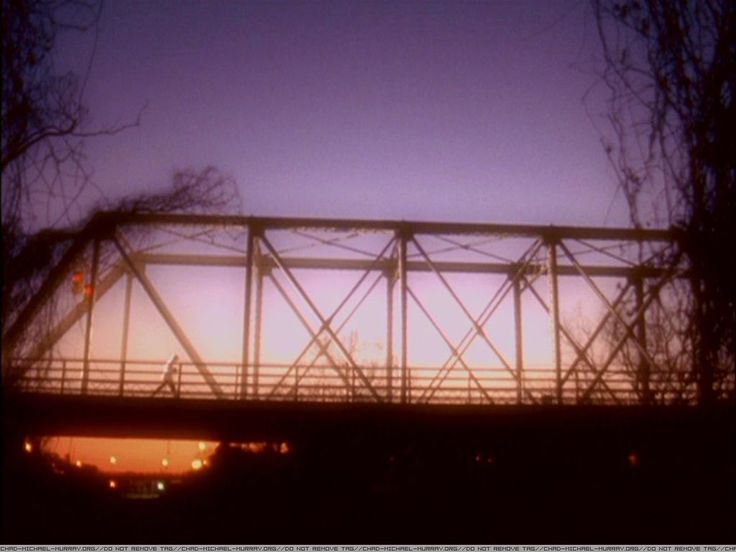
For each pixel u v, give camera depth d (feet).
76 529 49.06
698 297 32.81
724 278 31.94
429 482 77.51
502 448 77.56
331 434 79.41
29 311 40.06
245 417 75.15
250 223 84.07
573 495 69.36
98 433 82.58
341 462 79.82
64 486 66.54
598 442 72.95
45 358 42.16
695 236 32.01
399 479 78.79
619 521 51.65
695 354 33.35
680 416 36.81
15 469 43.55
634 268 37.86
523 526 55.16
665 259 33.40
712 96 31.45
